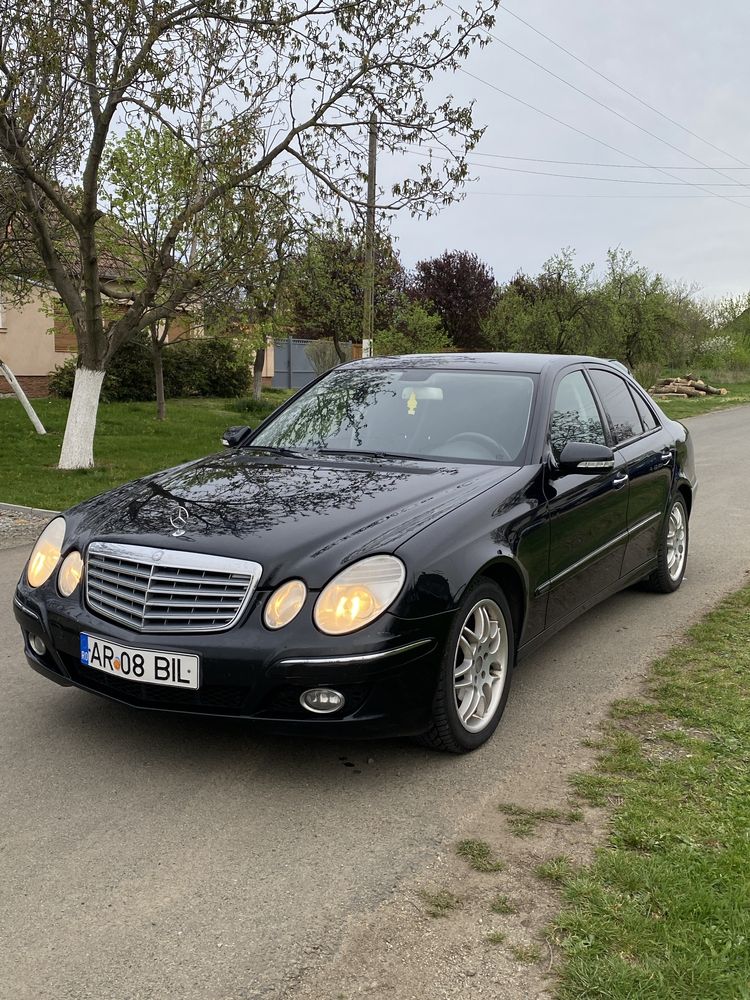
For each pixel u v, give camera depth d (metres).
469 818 3.07
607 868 2.69
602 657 4.80
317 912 2.54
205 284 13.46
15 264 15.82
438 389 4.75
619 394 5.57
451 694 3.40
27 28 10.28
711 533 8.16
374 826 3.03
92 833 2.98
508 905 2.55
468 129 12.52
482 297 39.47
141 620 3.26
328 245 14.12
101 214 12.45
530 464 4.14
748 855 2.74
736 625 5.32
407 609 3.15
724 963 2.23
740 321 52.78
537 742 3.71
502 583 3.82
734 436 18.48
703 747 3.60
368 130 12.89
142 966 2.31
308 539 3.29
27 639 3.80
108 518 3.70
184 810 3.14
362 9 11.68
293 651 3.05
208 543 3.30
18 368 23.19
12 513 9.54
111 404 23.58
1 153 11.59
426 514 3.50
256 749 3.62
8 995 2.20
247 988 2.23
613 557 4.95
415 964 2.31
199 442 16.58
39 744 3.67
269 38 11.49
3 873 2.74
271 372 34.75
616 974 2.21
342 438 4.58
